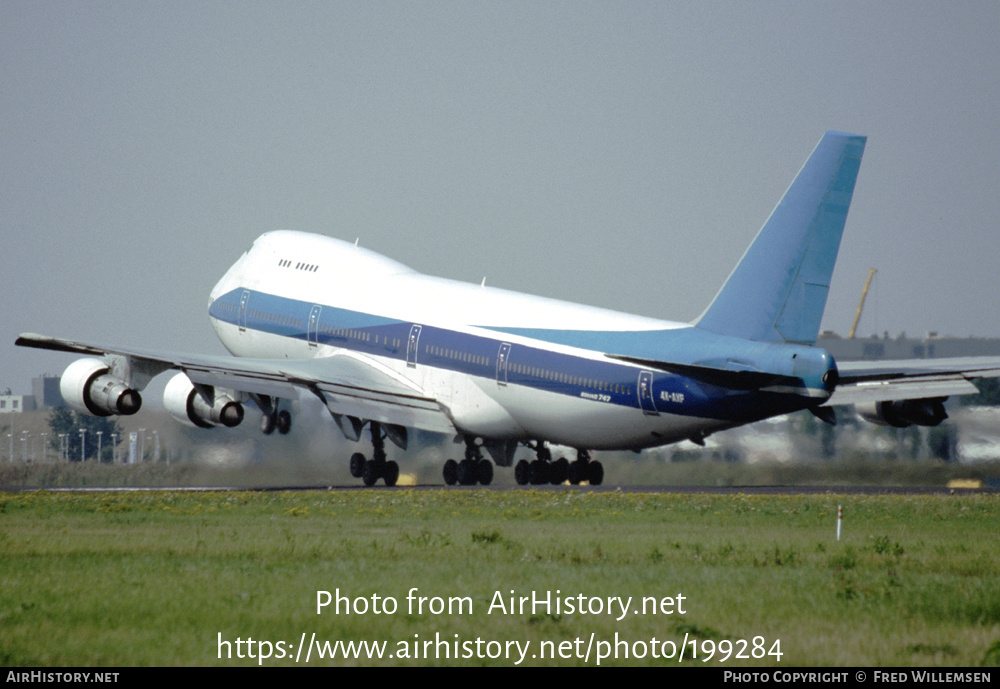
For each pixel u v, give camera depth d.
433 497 123.94
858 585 61.53
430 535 83.00
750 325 122.19
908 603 56.47
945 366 136.38
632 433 134.50
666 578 63.72
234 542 79.25
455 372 152.75
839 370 136.50
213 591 58.69
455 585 60.66
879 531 90.00
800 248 119.38
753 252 122.56
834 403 136.75
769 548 77.44
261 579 62.34
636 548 76.44
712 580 63.09
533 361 142.25
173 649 47.38
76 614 53.06
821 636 50.28
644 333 131.75
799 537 85.12
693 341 125.44
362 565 67.81
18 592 58.59
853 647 48.41
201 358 147.88
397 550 75.19
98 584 61.00
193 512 106.44
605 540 80.88
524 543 78.75
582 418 137.88
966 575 67.50
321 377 153.50
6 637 49.00
